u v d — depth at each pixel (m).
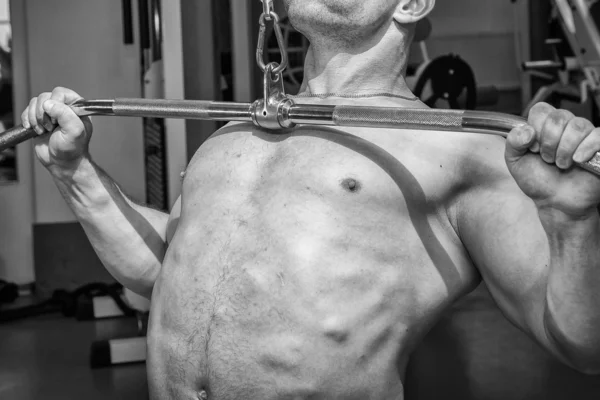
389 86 1.41
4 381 3.12
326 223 1.24
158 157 3.45
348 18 1.34
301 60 4.47
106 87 4.84
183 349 1.29
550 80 5.94
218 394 1.25
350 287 1.22
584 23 4.88
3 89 4.80
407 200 1.27
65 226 4.75
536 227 1.19
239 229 1.28
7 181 4.89
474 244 1.27
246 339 1.23
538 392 2.81
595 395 2.78
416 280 1.27
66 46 4.81
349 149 1.28
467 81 4.79
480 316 4.02
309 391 1.21
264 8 1.29
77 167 1.45
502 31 6.48
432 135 1.30
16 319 4.24
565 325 1.09
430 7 1.40
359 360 1.23
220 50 3.36
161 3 3.11
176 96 3.12
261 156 1.33
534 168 1.03
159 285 1.37
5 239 4.90
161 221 1.55
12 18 4.77
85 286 4.36
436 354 3.35
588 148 0.97
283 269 1.23
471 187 1.29
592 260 1.05
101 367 3.30
